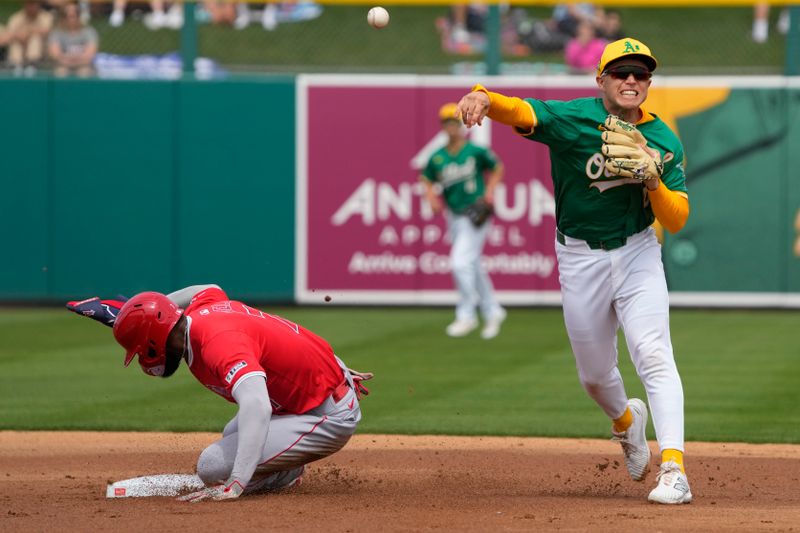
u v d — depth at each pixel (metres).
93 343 43.16
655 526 16.72
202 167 52.59
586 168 18.59
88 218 52.59
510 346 42.59
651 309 18.92
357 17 69.06
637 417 20.52
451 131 43.91
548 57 64.75
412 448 25.80
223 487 18.25
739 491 20.70
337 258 53.03
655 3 51.00
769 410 30.77
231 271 52.91
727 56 67.06
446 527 16.64
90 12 55.75
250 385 17.55
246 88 52.56
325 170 52.84
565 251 19.47
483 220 44.75
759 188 52.09
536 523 16.98
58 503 18.91
